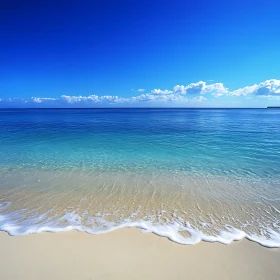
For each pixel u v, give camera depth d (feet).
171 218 15.67
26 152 38.83
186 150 41.01
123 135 64.44
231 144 47.73
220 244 12.46
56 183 23.08
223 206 17.80
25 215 15.87
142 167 29.50
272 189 21.59
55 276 9.69
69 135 63.41
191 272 10.14
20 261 10.66
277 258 11.33
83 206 17.54
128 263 10.63
